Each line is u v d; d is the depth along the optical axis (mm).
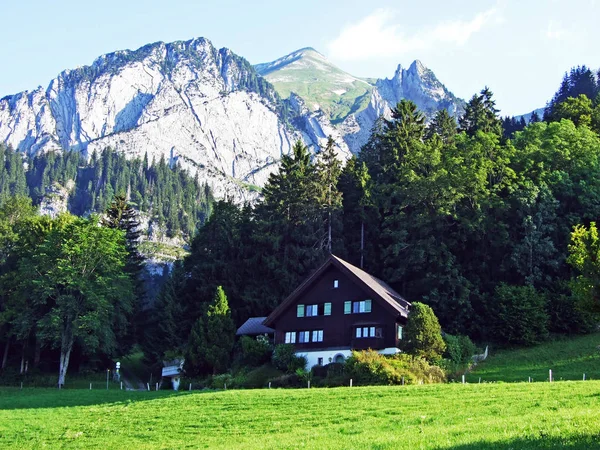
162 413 41781
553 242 79812
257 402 42562
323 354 69062
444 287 76250
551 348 67750
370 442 24266
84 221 80188
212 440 32531
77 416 44375
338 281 71250
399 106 102688
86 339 74625
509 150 87500
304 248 87188
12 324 83750
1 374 85000
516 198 80562
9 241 91438
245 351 70938
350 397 41469
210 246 97062
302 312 72375
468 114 118500
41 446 35406
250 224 94250
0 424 42719
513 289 73625
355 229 91000
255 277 88625
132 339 93500
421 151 86500
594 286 36969
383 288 71750
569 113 113188
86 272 78750
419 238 80312
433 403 36188
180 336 87562
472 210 81875
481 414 30812
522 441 21391
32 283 78375
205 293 89188
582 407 29609
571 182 82812
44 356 90375
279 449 25562
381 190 89875
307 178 92125
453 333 73562
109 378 86875
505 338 71500
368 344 67250
